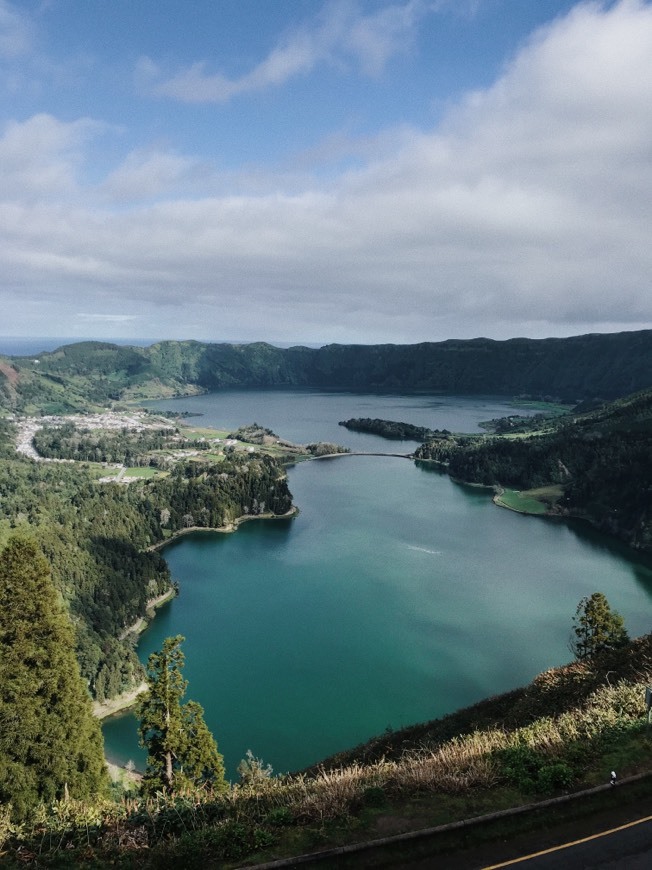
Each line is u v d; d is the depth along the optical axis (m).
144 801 30.03
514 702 58.12
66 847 24.34
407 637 121.75
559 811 23.66
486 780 26.38
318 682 105.12
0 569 36.09
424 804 24.73
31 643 35.78
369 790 25.89
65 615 38.53
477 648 116.62
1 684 34.66
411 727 63.47
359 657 113.94
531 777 26.27
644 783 25.33
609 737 30.16
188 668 110.75
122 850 23.86
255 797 28.14
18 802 33.41
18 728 34.41
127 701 105.25
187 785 42.38
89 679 107.00
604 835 22.17
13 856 23.42
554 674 59.19
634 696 36.47
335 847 22.08
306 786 28.61
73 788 35.66
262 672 108.88
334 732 90.69
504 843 21.95
